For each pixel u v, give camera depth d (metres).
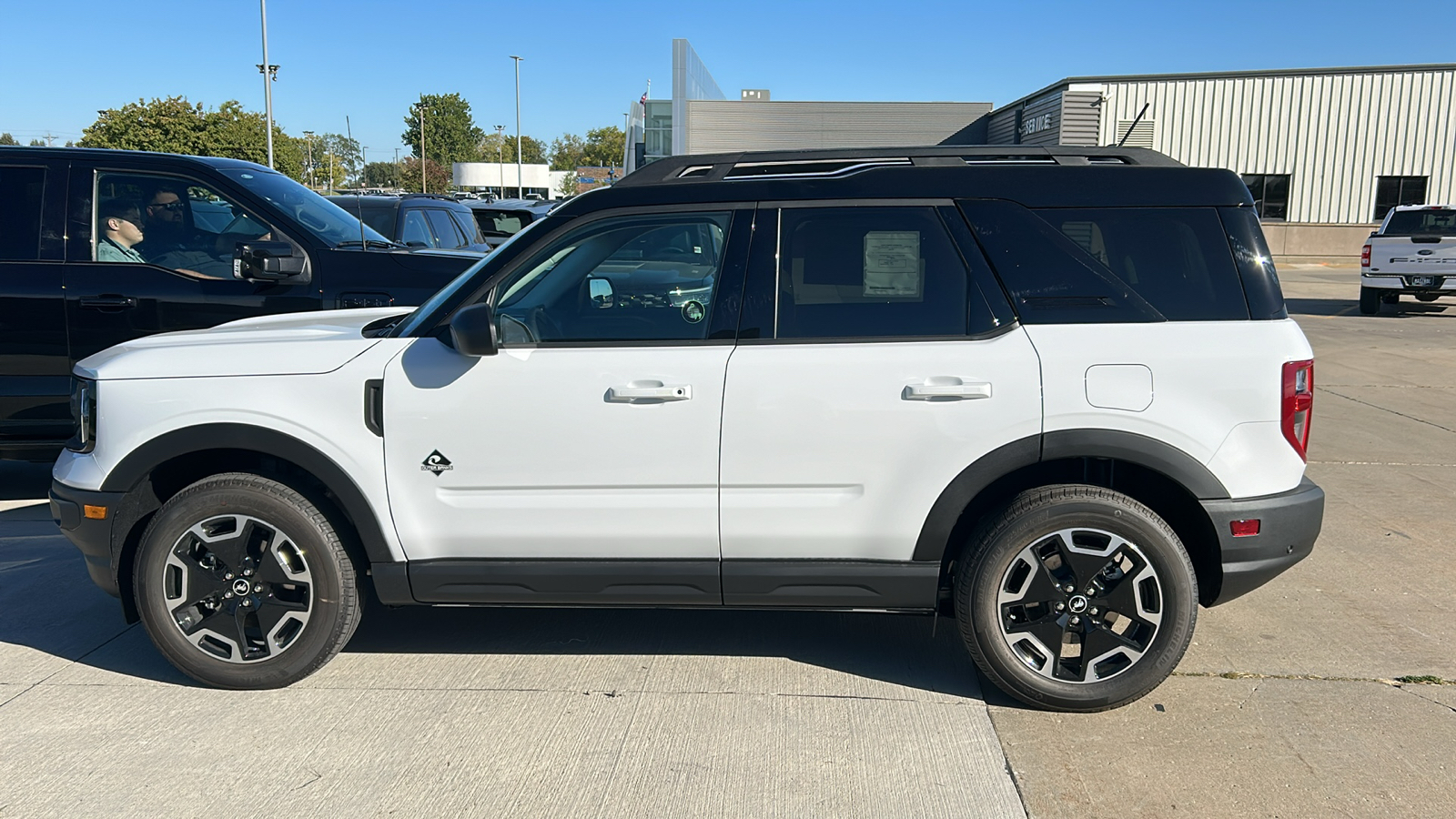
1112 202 3.33
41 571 4.87
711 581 3.43
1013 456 3.26
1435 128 27.62
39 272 5.64
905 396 3.26
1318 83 27.80
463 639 4.07
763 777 3.03
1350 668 3.74
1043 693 3.36
